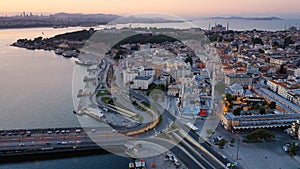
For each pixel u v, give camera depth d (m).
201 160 148.88
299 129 178.12
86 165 148.88
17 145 162.50
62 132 178.88
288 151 161.75
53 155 158.88
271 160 152.38
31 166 149.38
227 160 150.50
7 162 153.50
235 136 180.50
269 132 175.00
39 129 183.25
